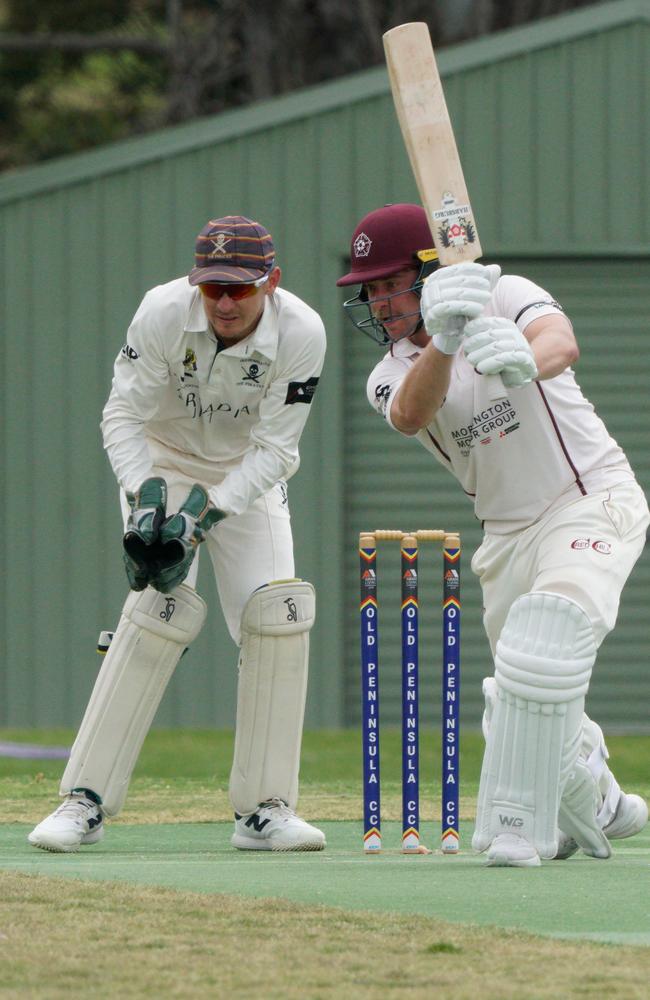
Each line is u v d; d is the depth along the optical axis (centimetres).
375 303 1557
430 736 3744
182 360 1703
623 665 3938
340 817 2150
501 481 1539
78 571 3969
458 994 936
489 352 1374
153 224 3969
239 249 1628
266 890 1326
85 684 3962
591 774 1542
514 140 3959
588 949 1066
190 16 7469
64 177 3969
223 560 1825
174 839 1898
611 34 3947
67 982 966
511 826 1484
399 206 1562
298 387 1708
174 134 3959
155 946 1070
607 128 3953
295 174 3953
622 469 1557
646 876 1414
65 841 1720
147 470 1731
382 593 3969
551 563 1491
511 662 1448
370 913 1199
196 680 3900
